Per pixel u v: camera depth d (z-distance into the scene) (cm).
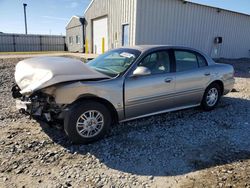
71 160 305
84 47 2222
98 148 338
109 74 383
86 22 2084
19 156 310
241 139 375
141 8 1213
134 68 386
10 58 1372
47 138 363
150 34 1269
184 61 462
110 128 406
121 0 1391
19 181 260
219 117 475
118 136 377
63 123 350
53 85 316
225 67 532
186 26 1391
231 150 338
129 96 377
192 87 466
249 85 815
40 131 387
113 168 290
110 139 366
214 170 286
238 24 1689
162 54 430
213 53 1598
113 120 388
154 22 1266
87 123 344
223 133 397
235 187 253
